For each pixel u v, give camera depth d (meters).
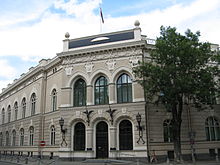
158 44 25.27
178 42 24.89
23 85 50.12
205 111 33.19
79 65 34.03
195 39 25.86
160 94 30.89
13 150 49.59
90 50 33.25
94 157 30.69
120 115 30.23
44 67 42.06
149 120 29.91
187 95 26.23
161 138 29.84
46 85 41.66
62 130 32.34
